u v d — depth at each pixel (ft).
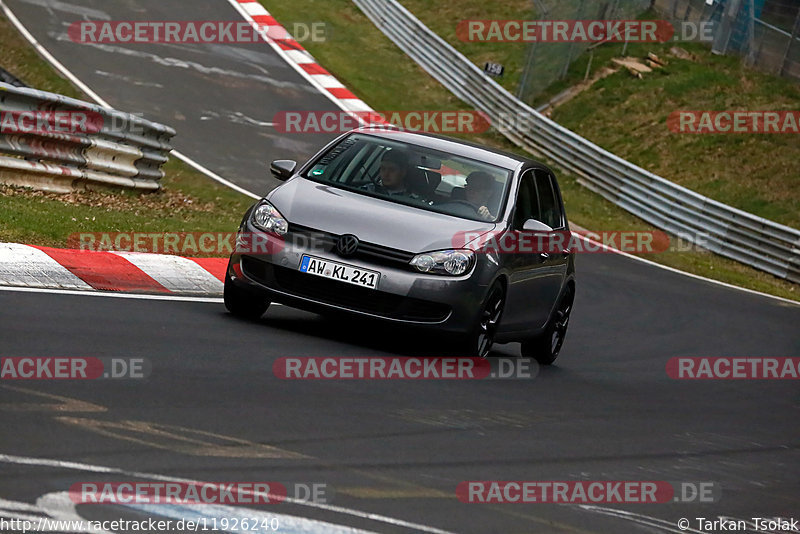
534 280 109.29
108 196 169.37
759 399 116.78
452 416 78.59
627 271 224.53
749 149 342.03
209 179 218.79
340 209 98.22
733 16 393.91
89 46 294.87
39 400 62.13
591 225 274.77
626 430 86.63
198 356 81.56
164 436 59.41
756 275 271.28
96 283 106.52
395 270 94.79
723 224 279.08
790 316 207.41
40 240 119.03
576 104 367.25
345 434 67.41
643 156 341.62
